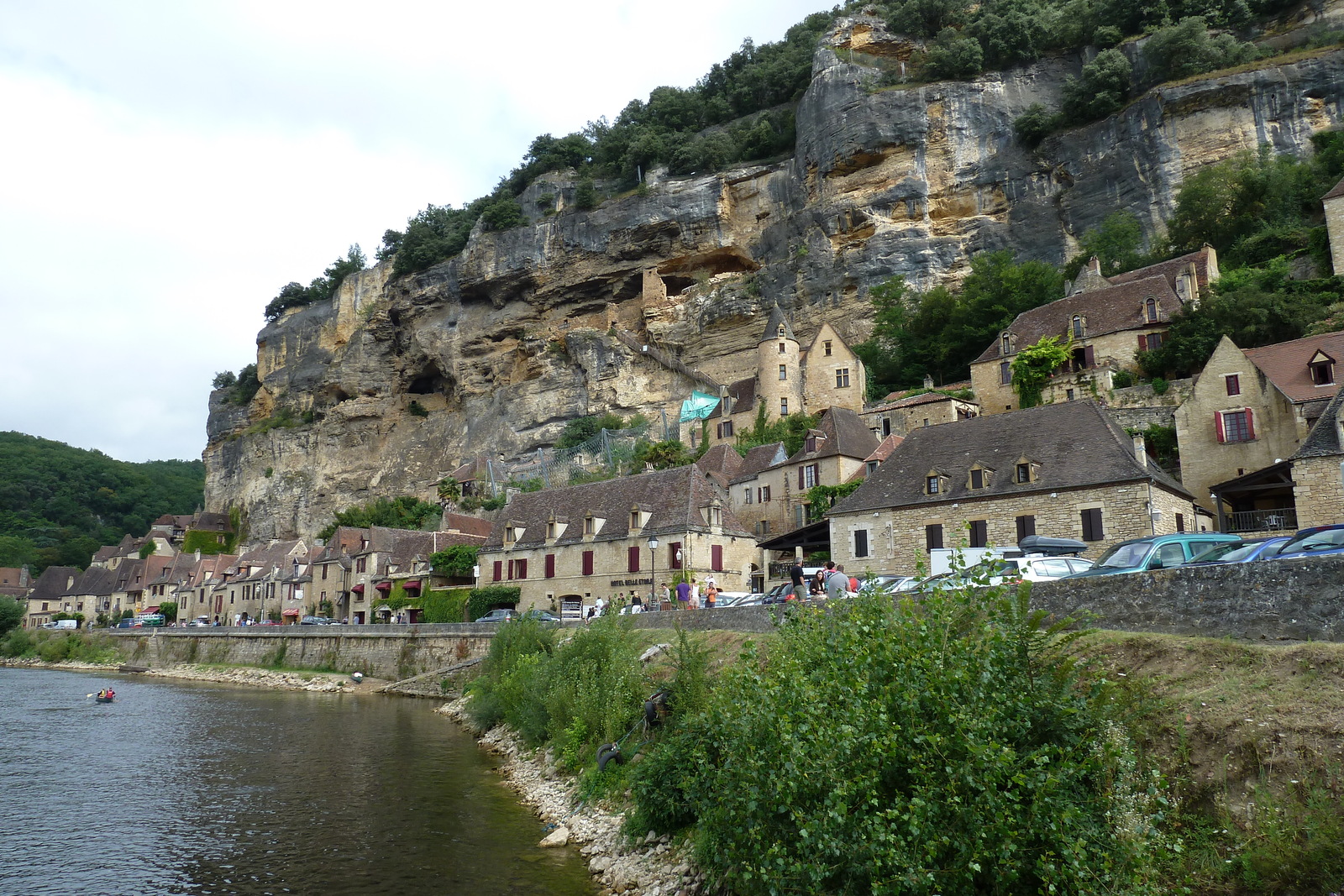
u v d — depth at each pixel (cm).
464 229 11400
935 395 5534
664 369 8612
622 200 9275
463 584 5734
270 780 2480
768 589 4219
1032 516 3269
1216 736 1061
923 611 1358
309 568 7262
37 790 2392
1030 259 6969
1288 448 3575
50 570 11081
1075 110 7112
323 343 12231
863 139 7675
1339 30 6512
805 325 7762
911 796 1038
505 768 2559
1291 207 5738
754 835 1153
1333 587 1262
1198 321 4650
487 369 10144
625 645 2464
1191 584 1395
